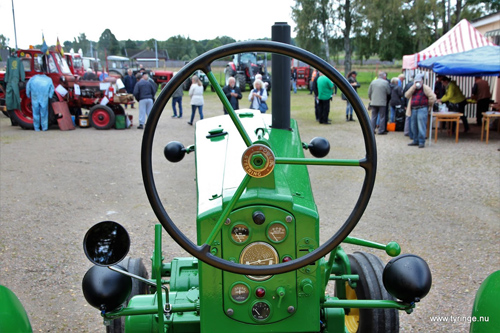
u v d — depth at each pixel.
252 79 26.73
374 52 42.28
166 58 70.56
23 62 13.47
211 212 2.08
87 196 7.06
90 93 13.73
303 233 2.12
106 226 2.15
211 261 1.78
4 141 11.59
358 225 5.80
